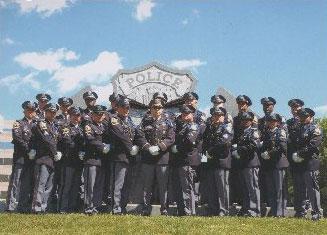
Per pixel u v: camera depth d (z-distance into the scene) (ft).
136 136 36.94
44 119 38.09
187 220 31.99
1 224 30.45
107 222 31.12
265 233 29.25
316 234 30.09
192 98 41.19
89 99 41.98
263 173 39.78
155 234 28.07
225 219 33.32
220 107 38.75
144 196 36.68
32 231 28.84
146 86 50.70
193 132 36.40
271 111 42.16
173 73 50.80
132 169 37.81
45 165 36.83
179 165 36.70
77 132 38.70
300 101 41.83
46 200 37.19
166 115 37.58
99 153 36.65
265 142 38.32
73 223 30.86
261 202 40.19
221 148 37.37
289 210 39.96
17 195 37.68
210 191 37.91
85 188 36.09
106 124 37.45
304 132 37.96
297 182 38.27
